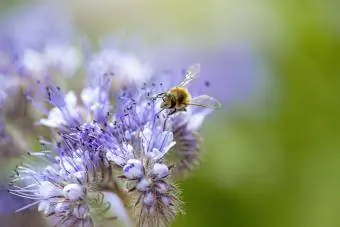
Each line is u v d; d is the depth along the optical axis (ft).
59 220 0.75
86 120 0.76
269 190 0.98
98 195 0.74
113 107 0.77
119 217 0.75
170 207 0.73
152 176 0.73
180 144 0.76
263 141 1.00
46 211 0.74
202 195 0.96
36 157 0.77
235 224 0.97
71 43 0.92
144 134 0.74
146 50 1.00
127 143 0.74
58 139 0.76
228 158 0.98
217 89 1.01
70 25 1.04
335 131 1.00
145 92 0.77
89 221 0.74
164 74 0.84
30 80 0.83
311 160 1.00
